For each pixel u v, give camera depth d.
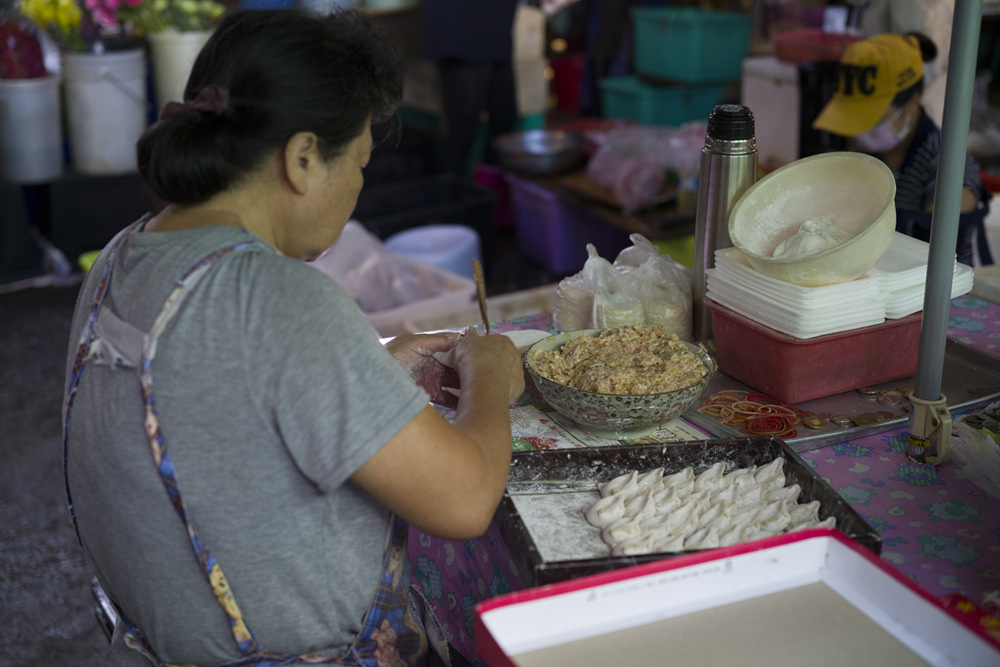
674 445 1.11
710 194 1.43
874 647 0.77
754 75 3.61
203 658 0.90
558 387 1.18
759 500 1.02
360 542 0.91
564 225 4.04
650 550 0.94
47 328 3.86
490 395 0.98
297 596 0.88
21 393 3.32
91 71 4.12
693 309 1.52
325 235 0.94
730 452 1.12
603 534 0.99
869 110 2.16
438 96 5.12
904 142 2.24
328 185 0.90
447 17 4.32
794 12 4.94
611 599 0.79
